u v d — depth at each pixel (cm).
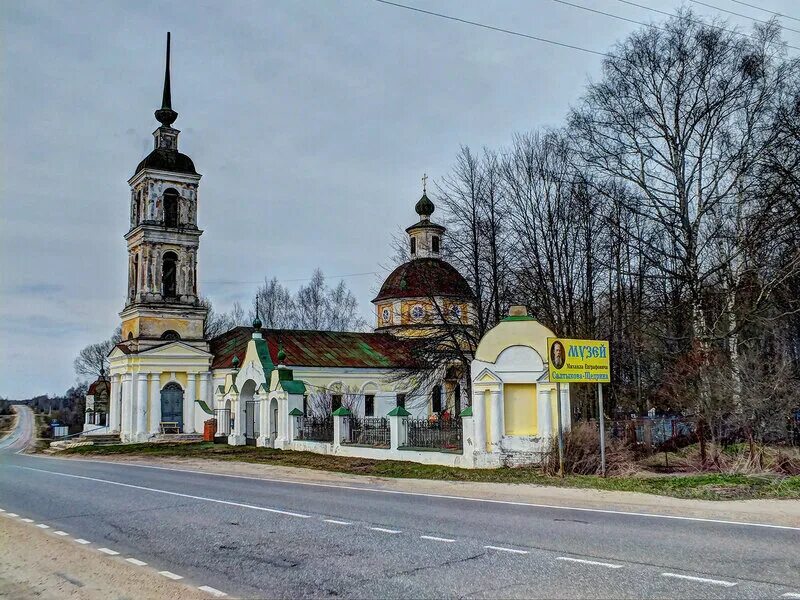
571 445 2156
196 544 1118
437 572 897
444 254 3775
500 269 3666
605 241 3759
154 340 4809
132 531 1251
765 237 2991
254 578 890
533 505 1525
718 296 3031
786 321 2997
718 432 2261
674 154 3262
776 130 3023
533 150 3834
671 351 3241
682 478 1897
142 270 4872
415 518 1342
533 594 785
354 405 4700
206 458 3152
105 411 7100
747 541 1074
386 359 4956
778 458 2092
